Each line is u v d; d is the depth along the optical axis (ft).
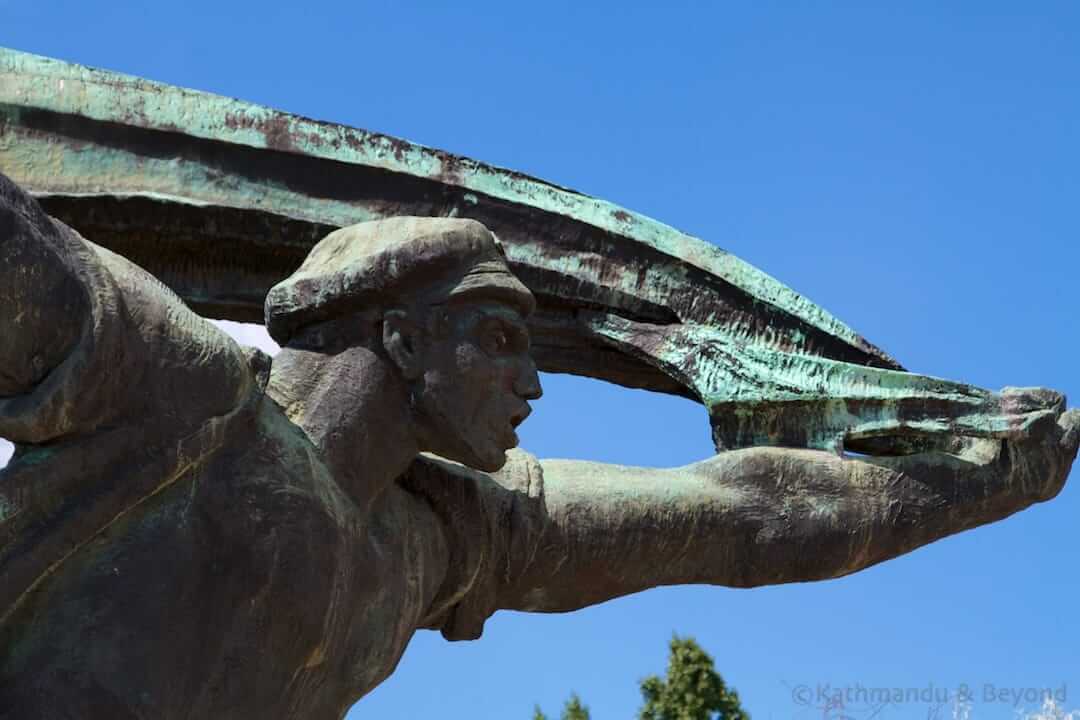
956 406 29.45
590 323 29.73
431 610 27.22
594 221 29.63
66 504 22.95
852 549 28.84
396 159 28.76
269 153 28.12
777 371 29.32
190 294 28.40
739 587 28.76
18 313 22.25
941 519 29.30
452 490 27.12
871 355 30.27
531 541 27.45
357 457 25.38
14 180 27.02
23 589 22.74
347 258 25.54
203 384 23.61
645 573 28.14
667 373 29.63
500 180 29.32
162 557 23.38
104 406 22.99
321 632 24.54
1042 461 29.78
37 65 27.48
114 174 27.45
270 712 24.31
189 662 23.52
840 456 29.12
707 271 29.94
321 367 25.50
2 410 22.45
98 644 22.95
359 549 25.25
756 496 28.58
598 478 28.17
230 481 23.98
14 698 22.70
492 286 25.59
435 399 25.40
